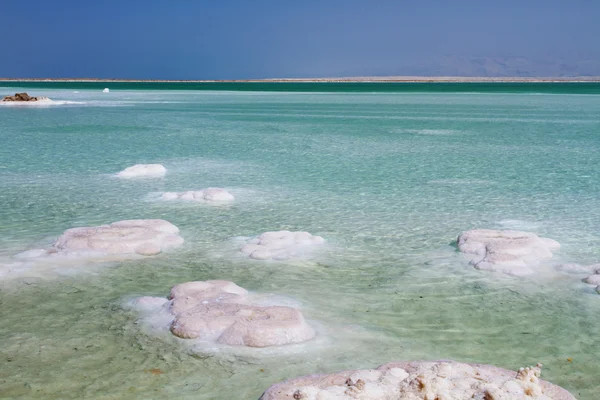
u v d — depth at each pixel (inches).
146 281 323.9
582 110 1859.0
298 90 4424.2
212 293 292.4
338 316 279.3
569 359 240.4
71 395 207.5
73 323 267.9
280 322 254.4
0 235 406.0
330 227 440.8
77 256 360.2
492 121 1425.9
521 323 274.8
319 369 226.5
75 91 3543.3
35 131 1079.0
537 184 607.5
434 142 979.3
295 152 848.3
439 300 301.6
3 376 219.9
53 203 507.5
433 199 536.4
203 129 1174.3
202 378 219.5
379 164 739.4
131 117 1466.5
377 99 2731.3
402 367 213.2
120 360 232.7
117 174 649.6
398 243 400.5
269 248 379.9
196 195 534.6
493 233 396.2
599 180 629.6
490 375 204.5
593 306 294.8
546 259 363.3
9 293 303.3
